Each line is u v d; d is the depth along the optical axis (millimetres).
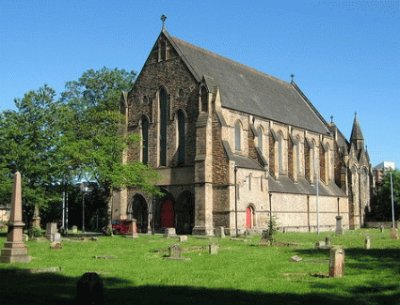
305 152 95625
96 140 65250
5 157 61500
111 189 68750
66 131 66625
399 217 110688
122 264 30062
